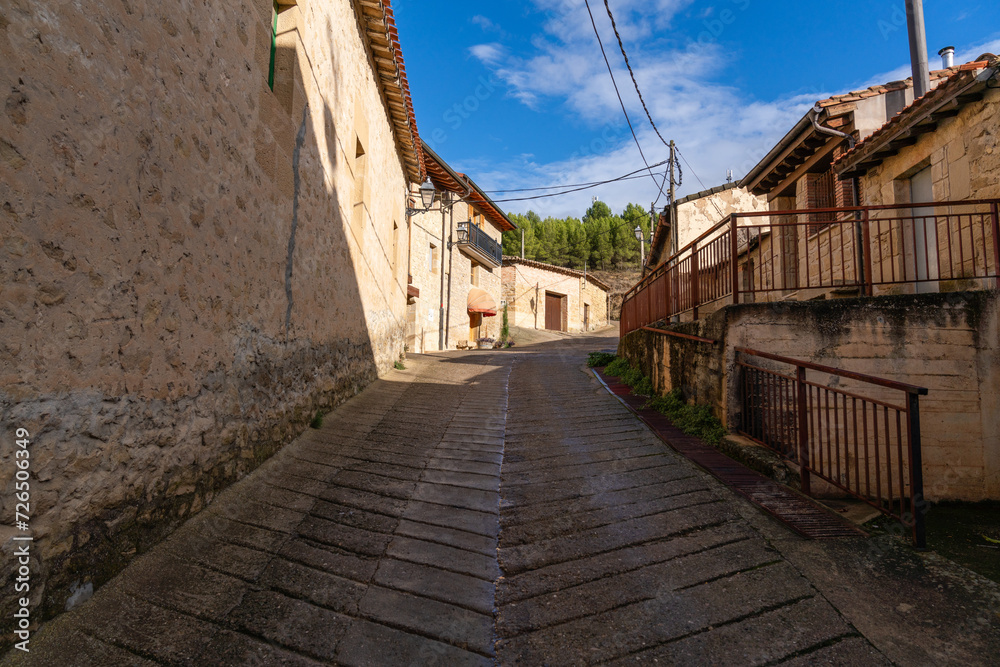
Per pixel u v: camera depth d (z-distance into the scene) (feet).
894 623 7.13
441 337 60.03
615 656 6.86
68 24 6.49
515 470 13.98
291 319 14.23
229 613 7.20
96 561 6.97
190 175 9.36
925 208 20.49
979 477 13.91
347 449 14.51
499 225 85.20
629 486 12.53
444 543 9.96
